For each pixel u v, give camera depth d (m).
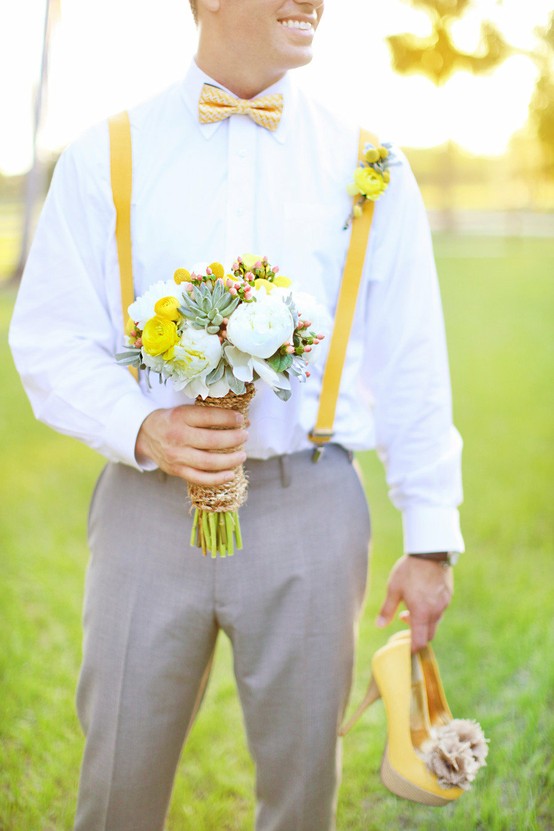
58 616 3.38
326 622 1.78
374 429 1.95
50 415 1.75
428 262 1.86
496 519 4.27
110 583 1.77
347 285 1.80
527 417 6.09
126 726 1.76
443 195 28.08
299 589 1.75
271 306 1.43
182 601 1.74
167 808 1.88
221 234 1.74
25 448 5.68
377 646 3.22
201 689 1.90
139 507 1.77
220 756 2.65
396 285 1.84
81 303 1.74
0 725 2.72
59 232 1.74
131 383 1.74
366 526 1.88
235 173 1.73
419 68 19.84
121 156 1.73
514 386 6.97
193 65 1.75
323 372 1.80
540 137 20.92
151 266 1.74
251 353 1.44
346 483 1.84
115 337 1.80
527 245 20.98
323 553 1.77
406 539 1.92
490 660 3.05
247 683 1.80
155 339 1.45
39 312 1.76
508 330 9.42
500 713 2.73
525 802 2.37
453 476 1.90
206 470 1.58
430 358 1.85
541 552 3.91
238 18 1.64
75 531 4.23
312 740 1.80
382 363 1.89
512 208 26.75
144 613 1.75
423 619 1.90
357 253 1.79
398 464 1.91
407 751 1.85
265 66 1.70
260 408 1.71
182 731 1.83
